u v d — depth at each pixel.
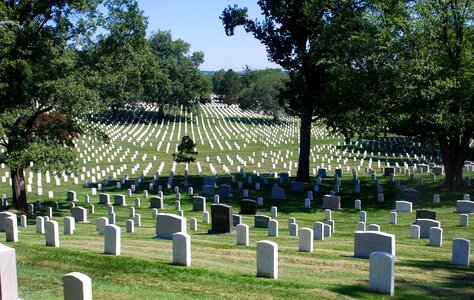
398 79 30.84
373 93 32.78
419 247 20.42
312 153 67.19
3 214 24.30
